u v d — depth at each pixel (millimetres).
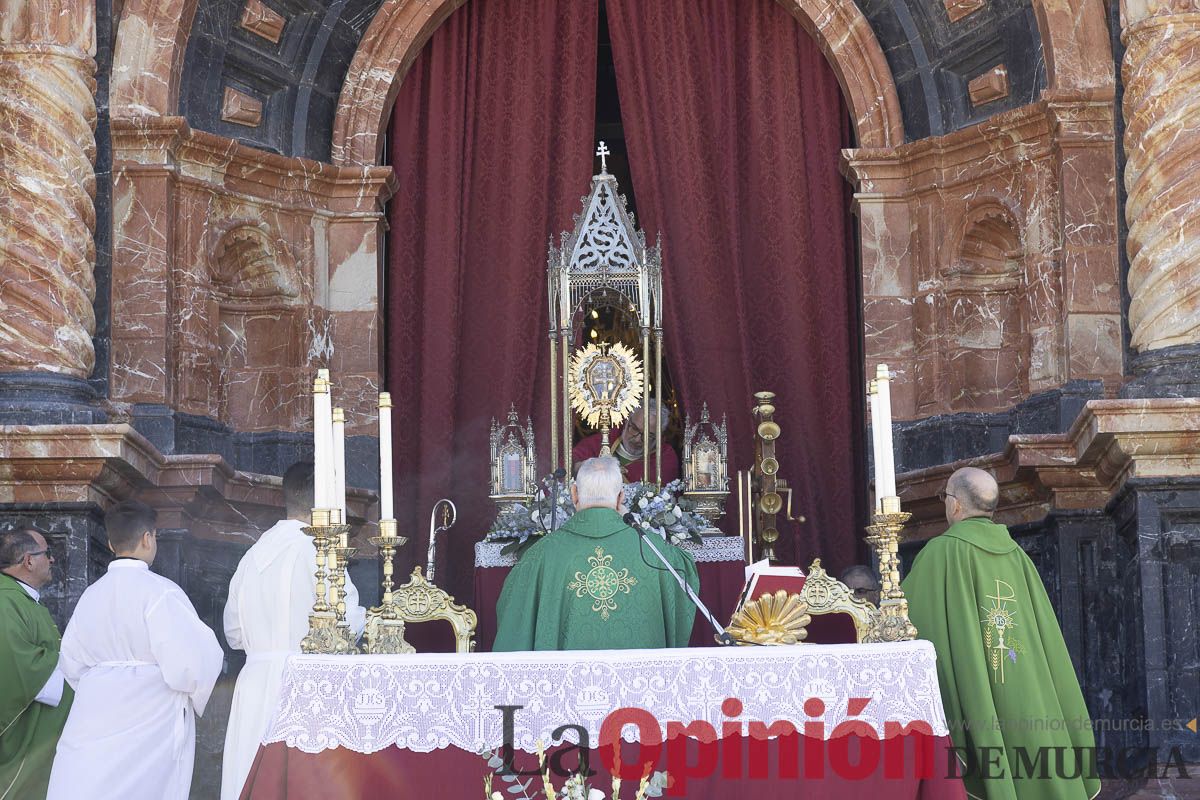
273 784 5062
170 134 8859
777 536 8281
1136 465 7512
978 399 9383
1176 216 7973
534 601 5812
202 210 9180
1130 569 7711
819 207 9906
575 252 8422
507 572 7801
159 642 6023
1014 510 8883
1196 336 7844
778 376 9727
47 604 7660
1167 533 7422
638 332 8852
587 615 5730
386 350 9930
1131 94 8289
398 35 9930
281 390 9531
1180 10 8133
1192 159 7996
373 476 9547
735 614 5613
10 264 8156
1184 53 8086
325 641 5352
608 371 8328
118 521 6266
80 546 7719
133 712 6020
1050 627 6289
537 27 10086
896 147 9664
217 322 9359
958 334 9453
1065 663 6273
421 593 5859
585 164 9977
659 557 5879
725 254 9852
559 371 9430
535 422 9742
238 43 9461
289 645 6438
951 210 9523
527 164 9961
